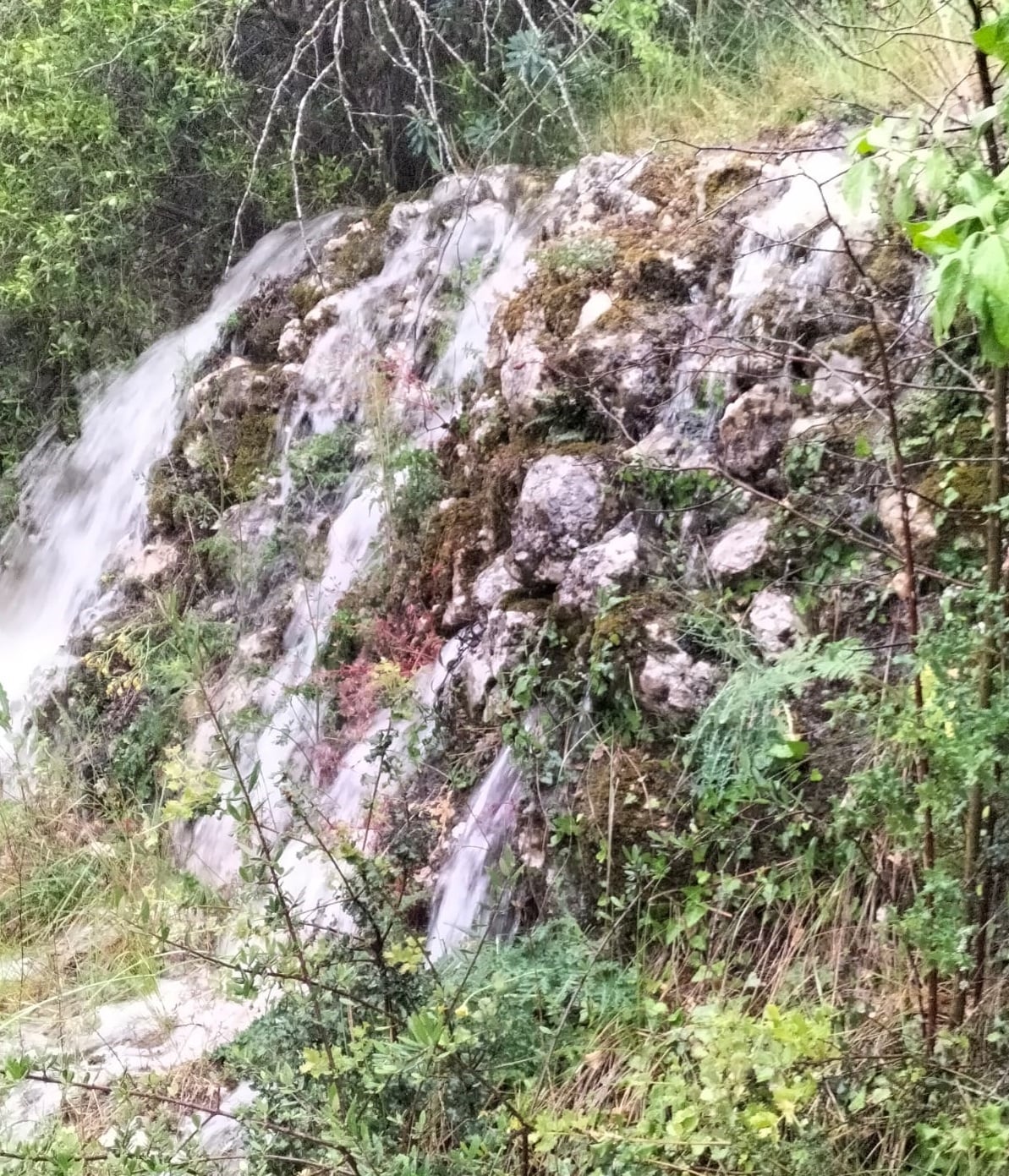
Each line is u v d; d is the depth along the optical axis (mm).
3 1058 2498
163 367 5734
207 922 2986
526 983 2195
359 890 2078
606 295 3236
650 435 2895
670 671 2428
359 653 3598
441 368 4211
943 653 1567
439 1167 1708
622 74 4320
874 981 1985
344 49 5406
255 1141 1786
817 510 2475
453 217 4602
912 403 2416
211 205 6051
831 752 2193
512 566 2920
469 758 2877
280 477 4516
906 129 1677
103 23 5395
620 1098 1975
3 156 5824
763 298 2836
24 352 6262
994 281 1208
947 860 1677
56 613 5367
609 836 2350
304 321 4906
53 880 3494
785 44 3795
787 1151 1515
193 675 2391
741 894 2236
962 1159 1566
